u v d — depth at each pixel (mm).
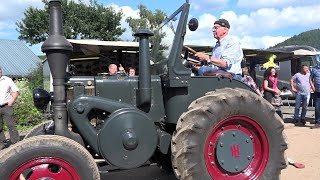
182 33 4324
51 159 3652
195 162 4047
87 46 10578
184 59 4496
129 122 4031
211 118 4109
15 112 10953
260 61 15531
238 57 4867
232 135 4301
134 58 11867
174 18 4508
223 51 4871
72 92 4242
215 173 4262
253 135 4449
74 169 3705
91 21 32688
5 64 31469
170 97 4402
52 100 4344
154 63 4746
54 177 3674
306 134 9234
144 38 4242
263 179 4363
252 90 4742
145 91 4262
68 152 3676
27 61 32875
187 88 4402
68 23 31656
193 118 4082
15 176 3578
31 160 3605
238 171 4320
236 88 4477
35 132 4855
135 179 5508
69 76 4359
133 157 4047
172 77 4246
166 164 4969
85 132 4035
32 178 3627
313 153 7035
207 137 4113
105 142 3982
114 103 4156
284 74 18672
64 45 3955
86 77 4352
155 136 4129
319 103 10539
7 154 3562
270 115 4418
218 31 4922
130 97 4383
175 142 4051
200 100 4199
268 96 10141
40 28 32344
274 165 4426
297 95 11211
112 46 10594
